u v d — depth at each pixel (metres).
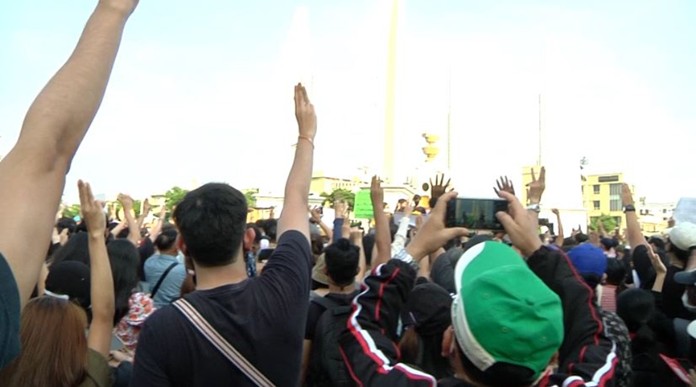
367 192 17.14
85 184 3.72
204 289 2.80
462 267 2.22
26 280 1.51
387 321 2.69
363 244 8.88
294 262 2.90
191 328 2.62
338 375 4.10
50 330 3.05
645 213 98.88
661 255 9.04
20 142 1.64
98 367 3.44
